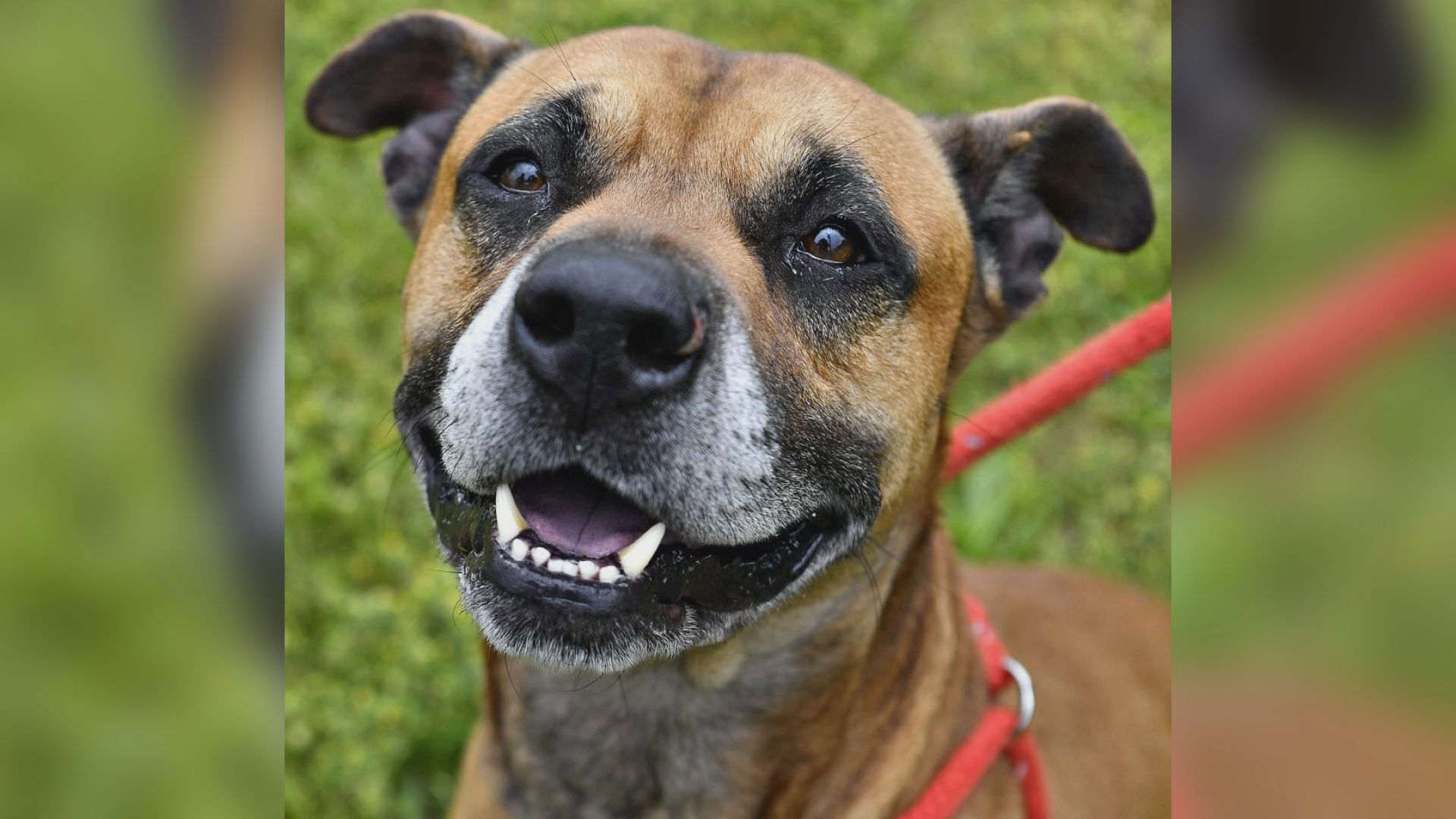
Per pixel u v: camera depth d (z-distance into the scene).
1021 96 1.40
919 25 1.52
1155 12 1.63
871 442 0.55
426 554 0.84
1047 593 0.71
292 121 1.16
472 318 0.53
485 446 0.49
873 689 0.58
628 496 0.49
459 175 0.56
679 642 0.52
